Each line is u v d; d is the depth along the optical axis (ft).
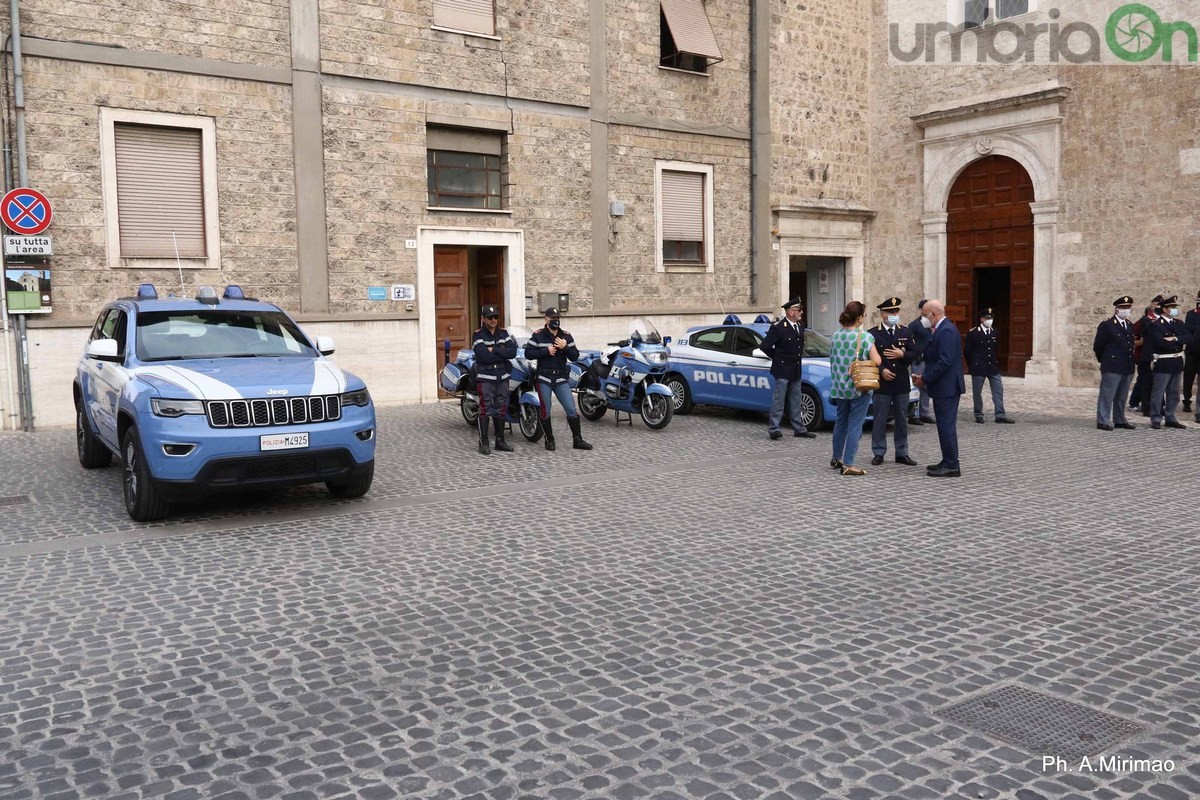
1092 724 12.97
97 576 20.63
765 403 45.21
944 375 31.63
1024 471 32.91
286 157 48.49
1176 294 56.54
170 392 24.68
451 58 53.52
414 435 42.27
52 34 42.22
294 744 12.60
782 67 69.00
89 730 13.08
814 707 13.60
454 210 53.93
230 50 46.73
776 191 69.15
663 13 62.80
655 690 14.25
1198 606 18.03
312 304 49.49
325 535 24.26
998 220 66.39
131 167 44.80
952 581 19.83
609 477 32.30
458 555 22.24
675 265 64.13
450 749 12.40
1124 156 58.54
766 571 20.66
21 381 42.32
